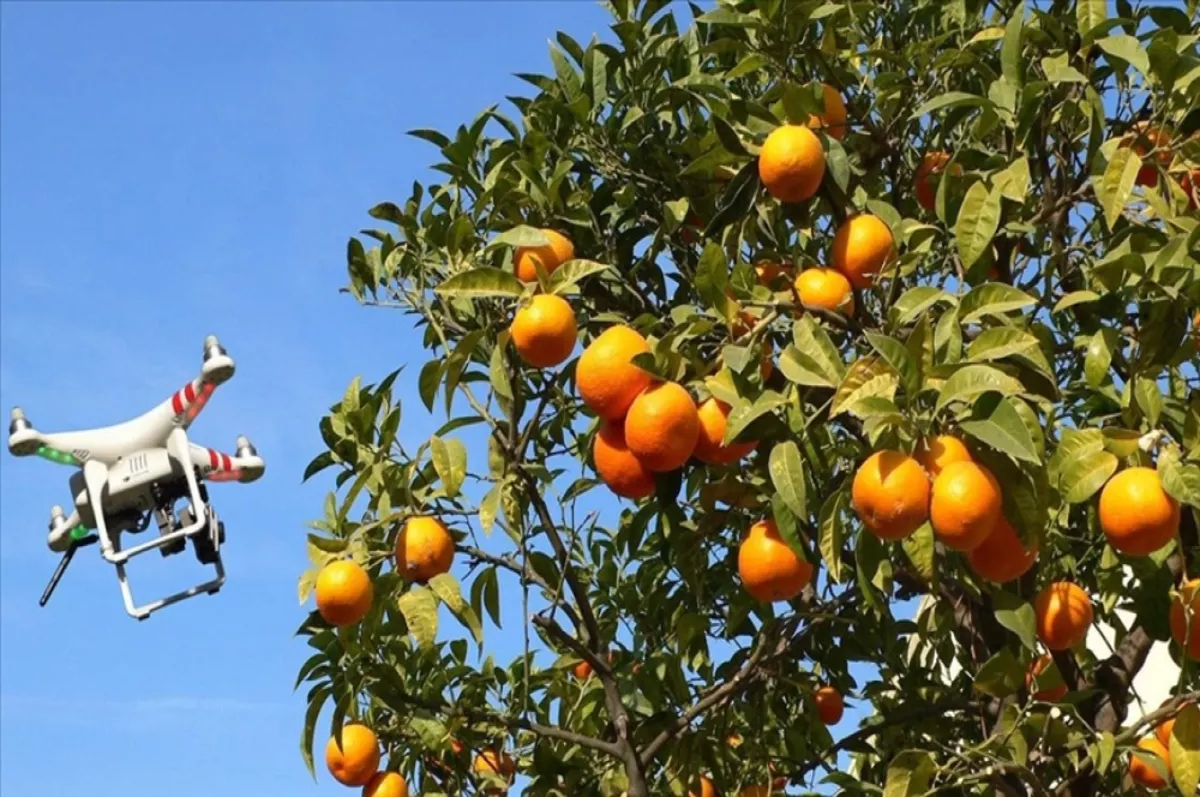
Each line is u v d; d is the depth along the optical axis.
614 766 5.34
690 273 5.28
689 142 5.07
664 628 5.61
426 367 4.48
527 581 4.73
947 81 5.10
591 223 5.17
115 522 6.83
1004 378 3.44
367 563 4.58
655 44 5.27
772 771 5.51
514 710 5.81
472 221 5.04
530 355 4.30
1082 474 3.71
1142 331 4.31
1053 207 4.90
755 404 3.81
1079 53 4.70
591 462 5.31
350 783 5.06
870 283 4.33
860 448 4.41
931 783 4.51
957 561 4.37
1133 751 4.05
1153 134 4.55
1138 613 4.25
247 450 6.88
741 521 4.83
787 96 4.44
